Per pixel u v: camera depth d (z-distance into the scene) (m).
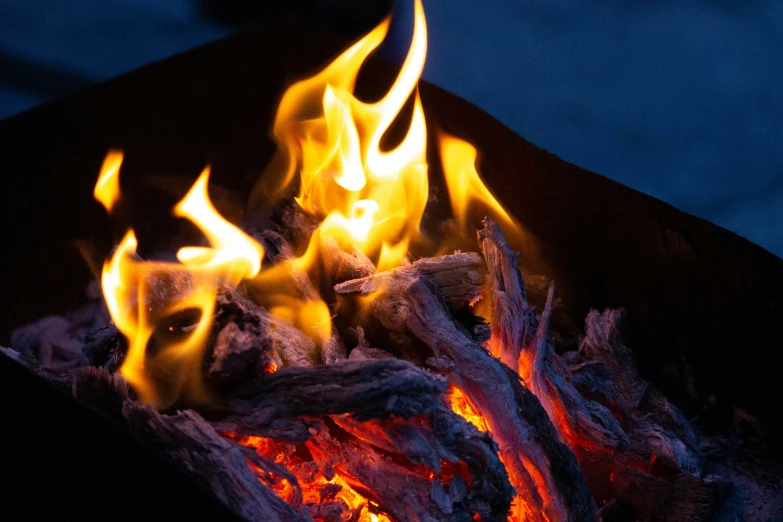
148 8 4.16
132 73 2.35
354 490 2.02
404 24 3.91
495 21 4.07
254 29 2.38
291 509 1.96
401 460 2.01
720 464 2.12
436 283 2.10
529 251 2.28
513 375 2.06
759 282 2.18
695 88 3.55
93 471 1.91
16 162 2.29
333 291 2.15
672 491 2.07
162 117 2.36
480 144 2.32
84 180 2.31
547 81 3.65
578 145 3.24
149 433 1.97
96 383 1.98
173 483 1.90
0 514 1.91
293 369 2.00
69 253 2.29
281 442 2.01
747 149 3.20
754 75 3.58
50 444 1.92
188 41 3.92
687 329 2.20
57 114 2.31
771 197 2.93
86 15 4.01
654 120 3.39
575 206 2.28
